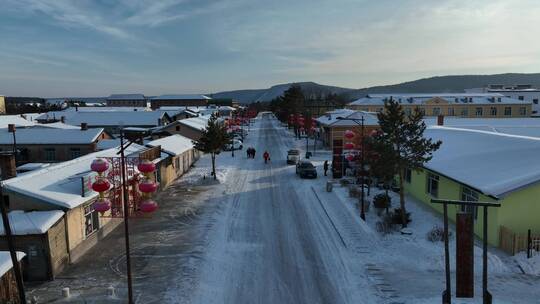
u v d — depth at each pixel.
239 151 58.94
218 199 30.86
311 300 15.63
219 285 16.89
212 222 25.19
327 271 18.11
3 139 45.41
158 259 19.52
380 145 22.86
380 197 27.28
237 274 17.89
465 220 14.38
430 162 27.11
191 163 46.06
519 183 19.03
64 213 18.59
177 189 34.34
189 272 18.05
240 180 37.97
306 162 40.19
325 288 16.56
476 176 21.83
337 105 111.38
